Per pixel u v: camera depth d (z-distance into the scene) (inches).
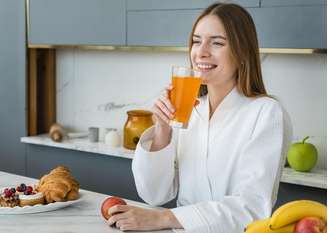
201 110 63.1
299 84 102.7
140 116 115.0
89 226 54.1
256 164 55.7
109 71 130.5
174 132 63.4
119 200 56.5
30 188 60.7
